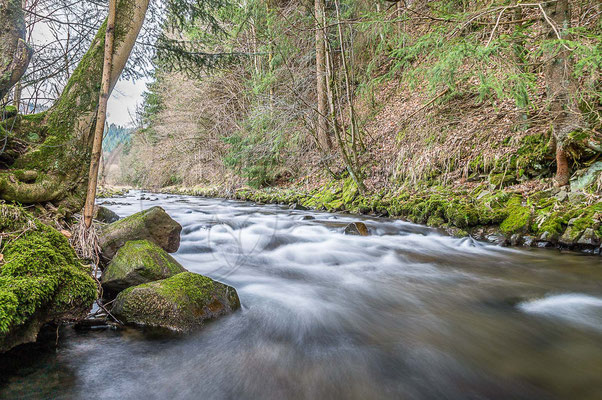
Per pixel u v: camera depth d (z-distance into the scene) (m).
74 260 2.61
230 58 5.80
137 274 2.89
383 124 10.56
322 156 11.19
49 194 3.15
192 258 4.63
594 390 1.97
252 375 2.14
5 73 3.13
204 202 13.05
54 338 2.36
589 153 5.04
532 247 4.92
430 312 3.16
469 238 5.56
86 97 3.38
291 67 10.98
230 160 12.15
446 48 4.43
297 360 2.32
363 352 2.43
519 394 1.95
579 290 3.55
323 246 5.68
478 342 2.57
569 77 4.70
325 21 8.93
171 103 16.58
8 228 2.41
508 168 6.22
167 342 2.46
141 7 3.56
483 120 7.12
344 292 3.67
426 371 2.20
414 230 6.51
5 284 1.97
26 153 3.20
